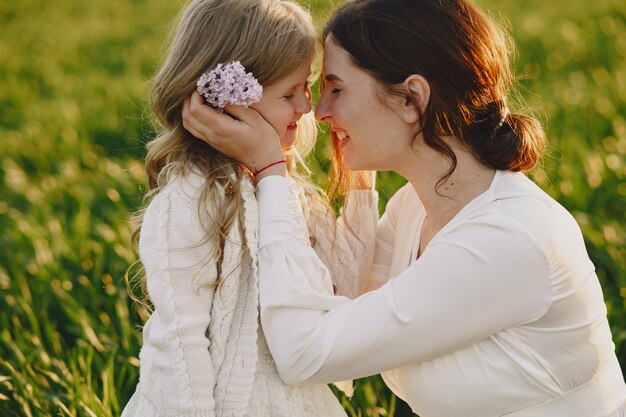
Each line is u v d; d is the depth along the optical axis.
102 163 5.64
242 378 2.03
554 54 7.64
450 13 2.08
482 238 1.98
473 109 2.10
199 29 2.10
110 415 2.86
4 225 4.88
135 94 7.12
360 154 2.21
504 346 2.02
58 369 3.34
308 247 2.08
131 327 3.45
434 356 2.03
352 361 1.98
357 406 3.03
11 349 3.44
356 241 2.44
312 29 2.20
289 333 2.00
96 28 10.84
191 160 2.11
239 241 2.03
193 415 1.96
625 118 5.80
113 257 4.11
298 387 2.11
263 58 2.08
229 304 2.03
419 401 2.12
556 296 1.99
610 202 4.48
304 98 2.20
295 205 2.11
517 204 2.03
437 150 2.12
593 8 9.70
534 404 2.03
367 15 2.10
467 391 2.03
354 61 2.11
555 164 4.83
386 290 2.01
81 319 3.51
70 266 4.14
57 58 9.24
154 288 2.01
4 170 5.89
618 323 3.35
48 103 7.43
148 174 2.22
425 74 2.06
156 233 2.03
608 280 3.81
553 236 2.00
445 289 1.97
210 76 2.06
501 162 2.12
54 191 5.21
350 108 2.13
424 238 2.36
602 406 2.09
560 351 2.03
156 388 2.01
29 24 11.45
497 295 1.96
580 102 6.09
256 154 2.12
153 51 8.98
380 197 4.35
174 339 1.98
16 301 3.82
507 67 2.21
